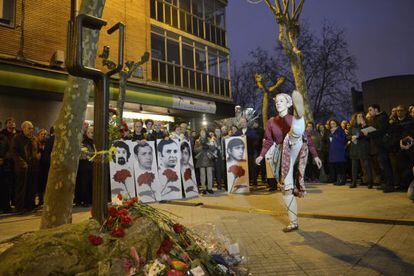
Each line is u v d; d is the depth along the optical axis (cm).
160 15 1912
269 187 1062
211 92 2264
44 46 1345
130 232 232
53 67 1337
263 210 658
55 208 398
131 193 905
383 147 818
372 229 474
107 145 246
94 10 421
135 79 1714
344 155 1054
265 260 371
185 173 1000
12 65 1205
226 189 1150
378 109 834
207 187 1074
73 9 456
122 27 260
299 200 778
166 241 238
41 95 1328
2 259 211
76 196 885
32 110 1327
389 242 407
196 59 2220
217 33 2384
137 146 938
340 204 687
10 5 1267
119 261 213
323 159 1170
